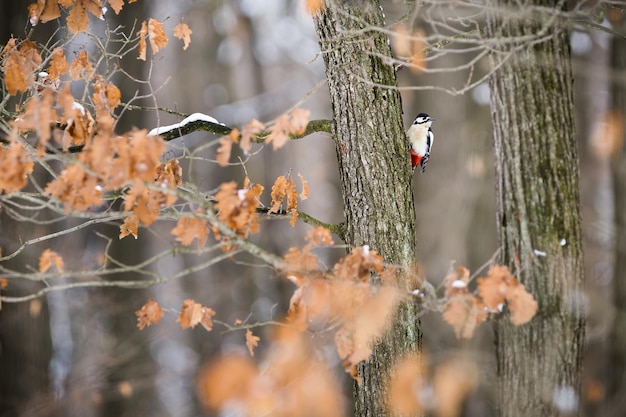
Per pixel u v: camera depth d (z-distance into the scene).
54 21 16.73
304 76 34.81
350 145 9.74
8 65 8.95
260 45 35.38
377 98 9.62
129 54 19.83
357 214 9.82
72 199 8.05
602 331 17.47
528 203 10.98
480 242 21.30
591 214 23.20
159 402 24.00
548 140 10.91
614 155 15.91
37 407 17.17
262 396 10.88
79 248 22.50
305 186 9.60
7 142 9.47
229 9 34.12
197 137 28.94
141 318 9.55
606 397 15.97
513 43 10.81
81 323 20.92
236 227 8.55
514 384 11.12
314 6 9.77
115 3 9.63
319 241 9.14
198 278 30.17
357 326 9.02
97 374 19.62
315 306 9.04
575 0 11.58
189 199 8.26
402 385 9.73
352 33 9.08
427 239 21.84
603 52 23.91
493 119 11.42
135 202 8.34
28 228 16.47
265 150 31.55
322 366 11.05
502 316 11.29
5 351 17.11
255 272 27.97
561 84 10.99
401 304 9.79
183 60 35.81
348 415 14.14
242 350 25.19
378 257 8.99
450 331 18.31
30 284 16.80
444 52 9.61
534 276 10.97
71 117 8.23
